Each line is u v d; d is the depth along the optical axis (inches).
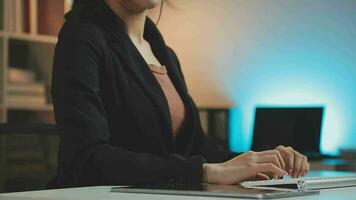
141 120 46.9
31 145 82.7
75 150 39.7
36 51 145.6
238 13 152.0
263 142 136.6
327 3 135.6
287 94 142.5
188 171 36.5
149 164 37.4
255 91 148.6
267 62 146.5
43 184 83.0
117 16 49.6
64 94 42.1
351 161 113.2
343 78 132.6
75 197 27.5
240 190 28.6
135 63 48.5
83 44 44.3
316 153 126.4
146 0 50.6
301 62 140.3
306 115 131.9
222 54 154.8
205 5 157.6
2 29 138.7
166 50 56.6
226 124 150.7
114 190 31.0
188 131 52.9
